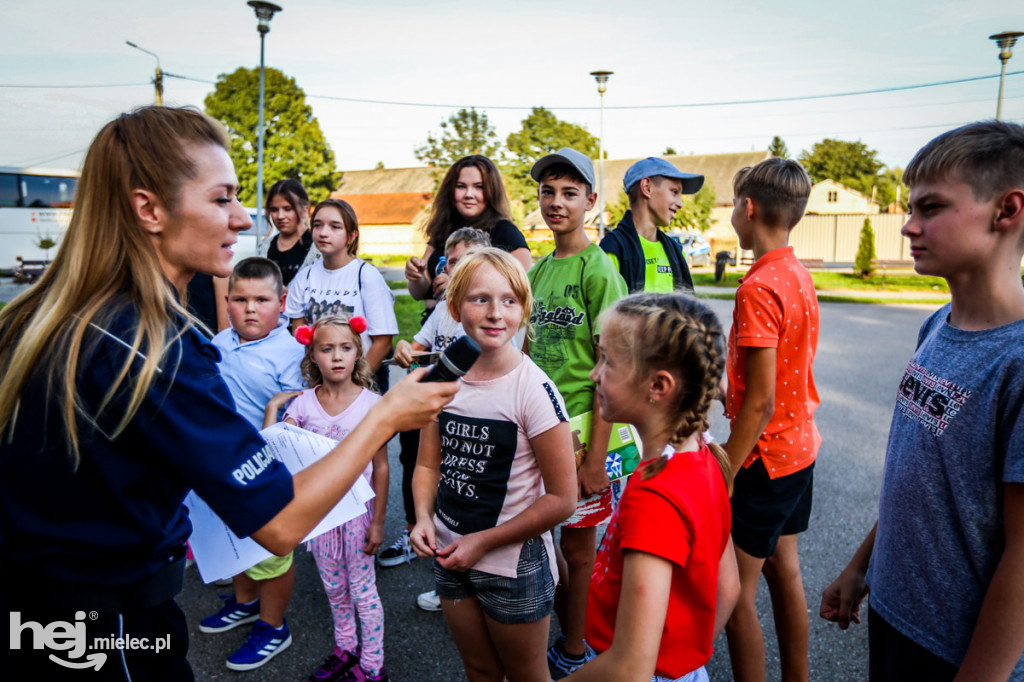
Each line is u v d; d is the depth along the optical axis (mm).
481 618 2076
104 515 1187
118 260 1210
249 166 34781
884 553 1541
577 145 26500
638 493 1335
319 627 2963
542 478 2047
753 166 2303
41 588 1201
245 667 2641
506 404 2016
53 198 15250
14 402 1146
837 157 56000
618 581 1427
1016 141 1300
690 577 1342
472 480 2062
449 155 26344
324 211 3533
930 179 1385
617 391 1452
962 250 1349
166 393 1146
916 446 1448
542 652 2059
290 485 1217
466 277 2016
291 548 1218
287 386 3104
